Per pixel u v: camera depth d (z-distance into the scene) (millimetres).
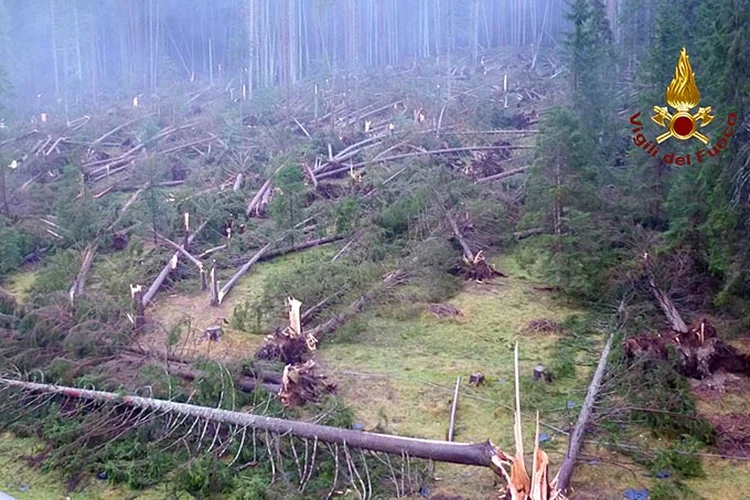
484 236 11055
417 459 5398
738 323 7828
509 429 6000
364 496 5016
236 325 8352
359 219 11469
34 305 8195
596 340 7707
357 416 6297
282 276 8953
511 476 4242
